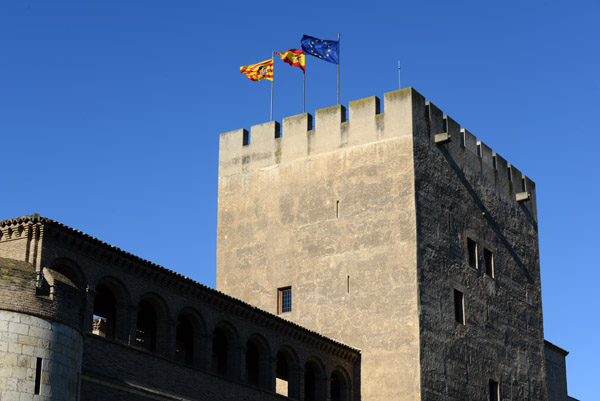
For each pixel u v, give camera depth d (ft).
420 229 168.66
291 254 178.40
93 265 121.70
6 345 98.63
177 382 128.67
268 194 184.65
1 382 97.30
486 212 190.70
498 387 181.68
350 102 180.24
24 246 114.62
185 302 135.44
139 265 127.75
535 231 209.56
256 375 165.27
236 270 183.52
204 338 137.08
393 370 162.81
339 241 174.19
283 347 151.64
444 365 167.02
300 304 174.81
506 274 193.57
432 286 168.45
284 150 185.47
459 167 184.55
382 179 172.96
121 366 120.06
